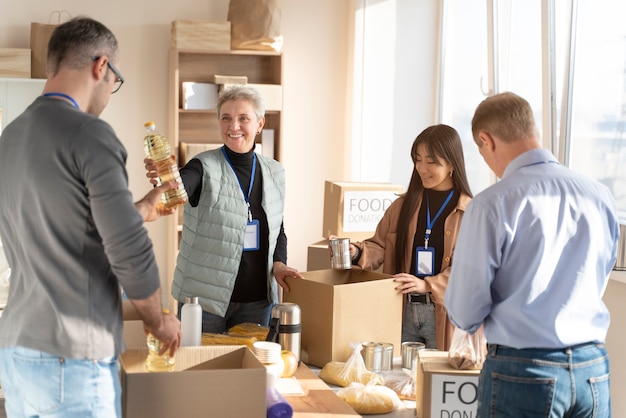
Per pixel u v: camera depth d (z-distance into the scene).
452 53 5.64
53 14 5.75
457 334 2.47
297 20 6.23
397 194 4.07
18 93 5.63
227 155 3.35
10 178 1.96
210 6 6.02
